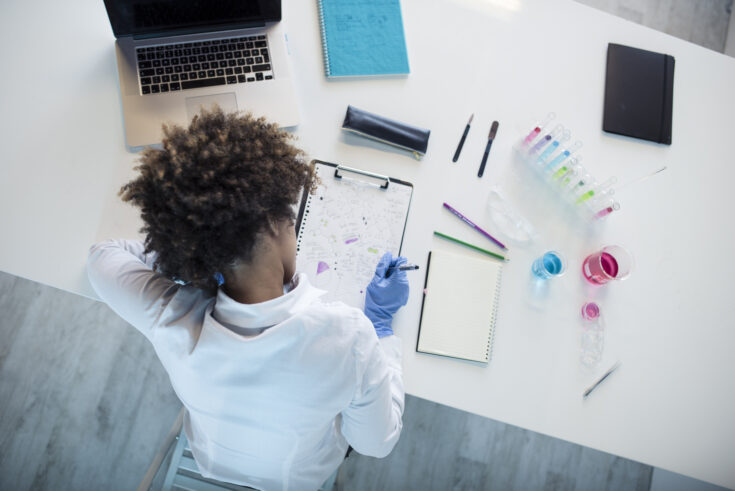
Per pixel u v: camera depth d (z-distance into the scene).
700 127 1.29
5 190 1.02
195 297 0.71
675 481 1.68
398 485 1.75
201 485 1.07
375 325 1.02
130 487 1.68
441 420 1.81
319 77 1.17
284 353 0.63
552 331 1.13
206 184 0.56
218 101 1.11
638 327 1.16
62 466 1.67
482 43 1.24
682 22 2.09
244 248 0.59
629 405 1.13
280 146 0.64
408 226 1.13
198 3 1.04
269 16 1.12
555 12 1.27
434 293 1.10
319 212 1.09
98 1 1.13
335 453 0.98
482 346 1.09
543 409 1.10
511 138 1.21
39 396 1.70
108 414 1.71
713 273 1.22
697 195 1.25
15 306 1.75
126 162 1.08
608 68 1.25
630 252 1.20
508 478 1.80
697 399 1.15
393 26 1.20
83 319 1.76
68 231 1.03
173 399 1.74
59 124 1.07
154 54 1.10
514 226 1.17
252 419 0.70
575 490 1.81
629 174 1.24
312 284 1.07
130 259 0.83
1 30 1.08
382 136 1.14
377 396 0.74
